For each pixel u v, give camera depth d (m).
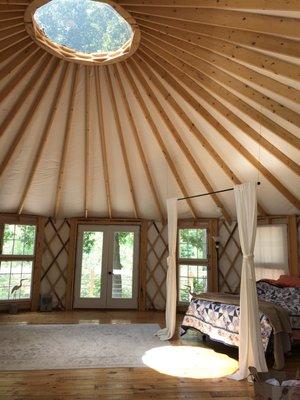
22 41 3.36
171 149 4.87
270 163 4.51
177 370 3.40
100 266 6.88
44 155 5.02
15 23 3.10
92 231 6.94
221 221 6.64
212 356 3.86
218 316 4.05
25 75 3.70
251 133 3.96
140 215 6.80
